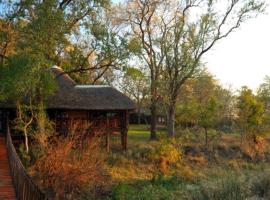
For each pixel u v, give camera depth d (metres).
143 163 36.44
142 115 69.88
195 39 44.75
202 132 47.97
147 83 53.62
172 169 36.69
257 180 20.80
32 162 29.33
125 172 33.91
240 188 19.62
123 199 27.48
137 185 31.64
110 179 31.38
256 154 43.75
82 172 26.59
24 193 17.28
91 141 30.31
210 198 19.72
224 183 20.16
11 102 34.47
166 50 45.34
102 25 32.22
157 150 37.81
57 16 29.16
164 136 46.44
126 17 45.28
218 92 66.81
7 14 29.92
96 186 28.34
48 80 30.28
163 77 45.97
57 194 25.38
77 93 38.53
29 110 32.84
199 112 46.94
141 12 45.53
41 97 31.92
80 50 37.16
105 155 34.69
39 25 28.64
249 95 48.16
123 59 32.25
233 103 59.28
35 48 28.67
